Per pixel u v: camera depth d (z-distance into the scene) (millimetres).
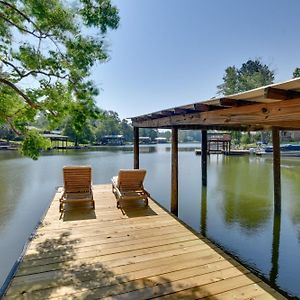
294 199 8016
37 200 8117
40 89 4520
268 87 2371
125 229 4137
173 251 3312
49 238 3721
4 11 4125
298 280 3646
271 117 2857
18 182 11094
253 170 14492
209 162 19250
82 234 3893
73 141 52688
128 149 42344
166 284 2535
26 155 4941
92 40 4219
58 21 3955
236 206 7250
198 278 2650
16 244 4996
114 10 4035
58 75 4410
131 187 5805
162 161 21000
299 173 13109
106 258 3096
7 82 4305
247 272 2781
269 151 24766
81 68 4285
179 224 4402
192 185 10367
